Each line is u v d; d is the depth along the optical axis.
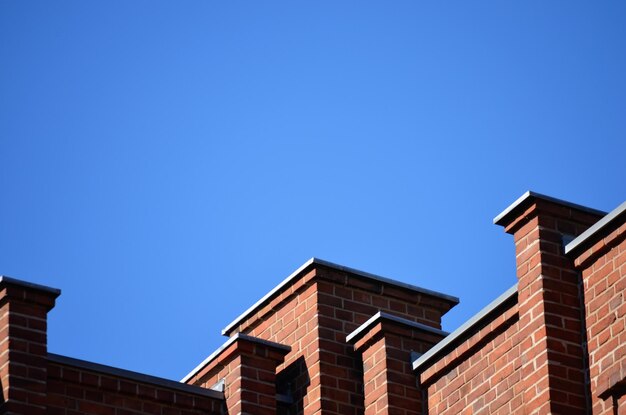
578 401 19.30
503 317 20.42
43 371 20.31
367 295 23.61
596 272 19.83
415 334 22.03
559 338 19.62
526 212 20.52
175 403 21.44
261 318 24.09
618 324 19.25
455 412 20.91
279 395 22.58
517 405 19.91
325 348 22.77
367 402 21.83
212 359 22.23
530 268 20.23
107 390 21.02
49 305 20.73
